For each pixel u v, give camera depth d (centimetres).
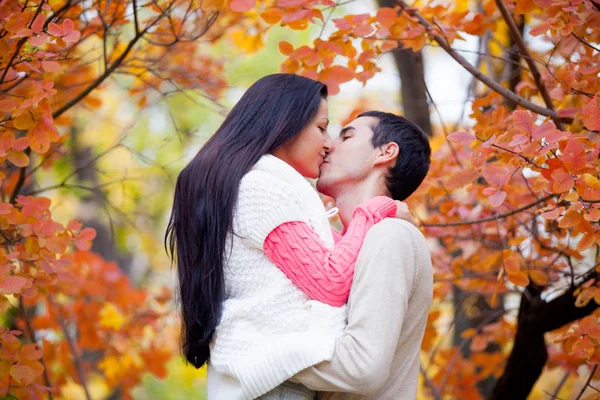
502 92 343
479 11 455
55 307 507
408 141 284
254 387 224
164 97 421
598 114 273
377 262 234
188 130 461
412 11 350
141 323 559
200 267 241
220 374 237
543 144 279
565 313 380
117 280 540
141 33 359
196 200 246
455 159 412
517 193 384
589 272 351
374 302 228
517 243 369
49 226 313
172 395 906
